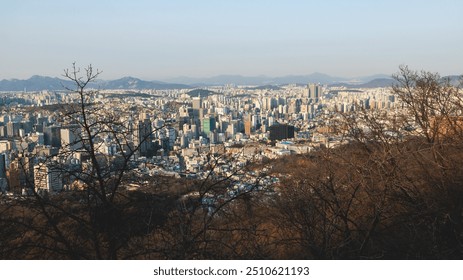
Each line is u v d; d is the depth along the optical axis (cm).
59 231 463
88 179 502
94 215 490
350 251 590
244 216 582
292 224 590
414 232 646
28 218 490
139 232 504
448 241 652
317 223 589
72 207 512
